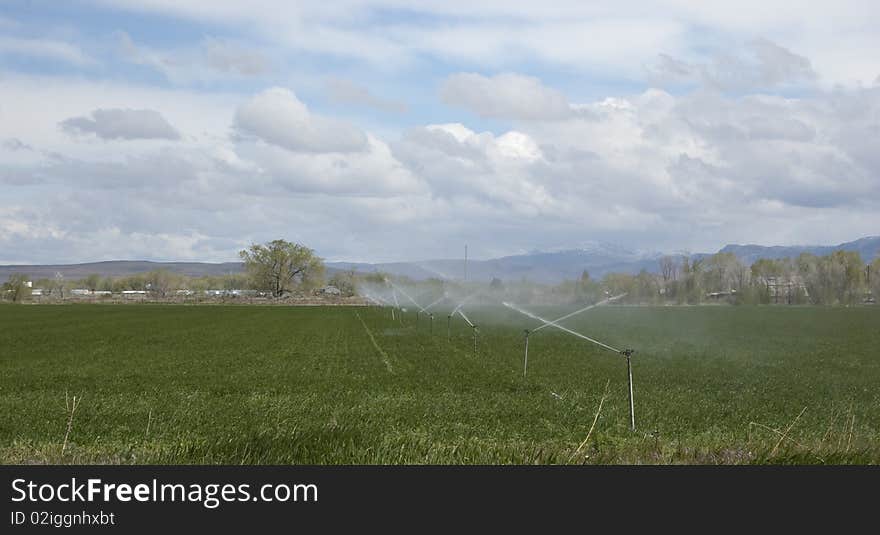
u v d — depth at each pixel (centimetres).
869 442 1497
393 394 2531
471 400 2325
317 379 3008
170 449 1409
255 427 1738
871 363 3978
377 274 16675
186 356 4197
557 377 3066
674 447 1432
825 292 13838
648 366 3622
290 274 19012
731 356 4306
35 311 11456
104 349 4725
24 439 1585
